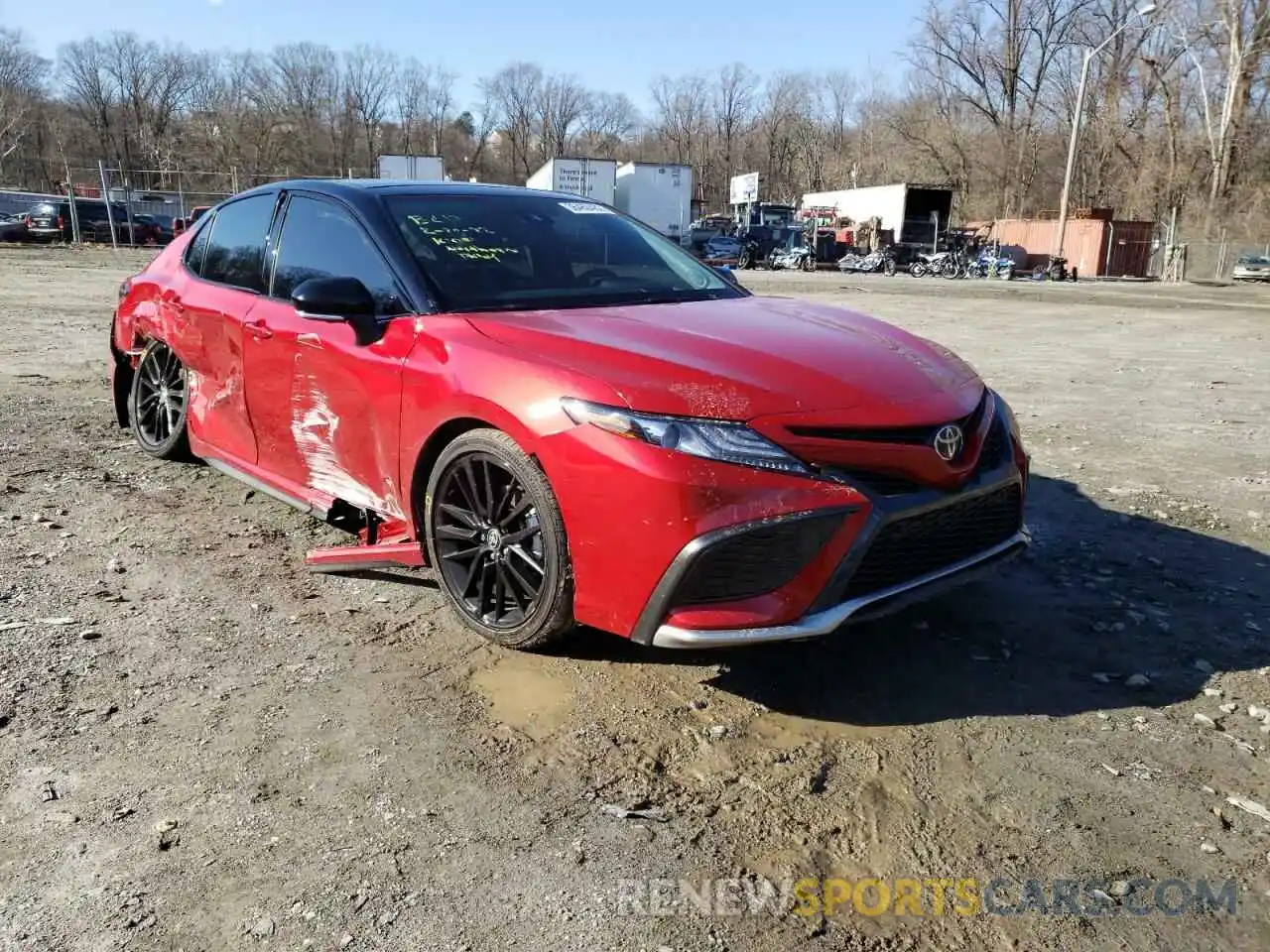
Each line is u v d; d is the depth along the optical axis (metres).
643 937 2.01
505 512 3.14
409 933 2.00
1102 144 59.75
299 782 2.50
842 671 3.17
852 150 83.38
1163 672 3.20
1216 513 4.95
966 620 3.58
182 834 2.29
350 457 3.68
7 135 79.44
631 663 3.18
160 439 5.30
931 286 29.00
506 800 2.45
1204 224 48.72
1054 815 2.43
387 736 2.73
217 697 2.92
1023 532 3.40
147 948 1.95
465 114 99.25
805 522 2.66
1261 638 3.46
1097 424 7.24
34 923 2.01
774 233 41.47
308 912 2.05
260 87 79.31
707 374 2.82
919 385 3.03
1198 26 51.44
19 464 5.24
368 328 3.52
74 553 4.02
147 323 5.09
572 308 3.51
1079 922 2.08
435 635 3.36
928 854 2.29
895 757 2.69
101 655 3.15
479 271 3.64
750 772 2.60
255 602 3.61
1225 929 2.06
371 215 3.77
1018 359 11.24
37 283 17.86
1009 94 63.41
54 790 2.45
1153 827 2.39
